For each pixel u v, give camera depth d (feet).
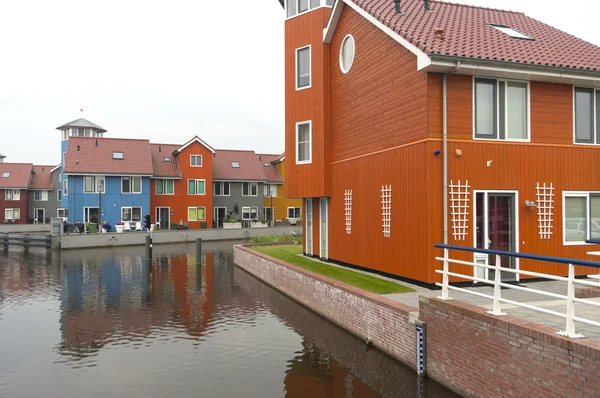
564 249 37.58
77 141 126.62
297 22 54.19
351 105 46.75
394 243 38.73
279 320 38.91
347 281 37.63
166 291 51.65
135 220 126.00
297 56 54.34
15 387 25.49
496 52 34.47
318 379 26.30
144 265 72.54
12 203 158.81
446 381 23.16
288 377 26.63
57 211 164.76
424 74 34.22
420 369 24.86
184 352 31.07
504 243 36.19
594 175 38.63
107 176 123.34
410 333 26.03
